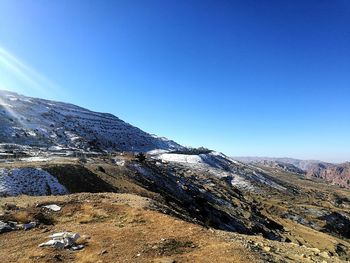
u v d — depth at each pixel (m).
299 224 158.62
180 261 21.98
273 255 25.45
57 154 111.50
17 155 90.50
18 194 48.47
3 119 168.00
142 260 22.14
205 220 85.00
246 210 137.88
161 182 99.88
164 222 30.44
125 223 31.03
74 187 57.62
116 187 66.75
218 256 22.62
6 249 24.66
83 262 22.12
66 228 29.88
